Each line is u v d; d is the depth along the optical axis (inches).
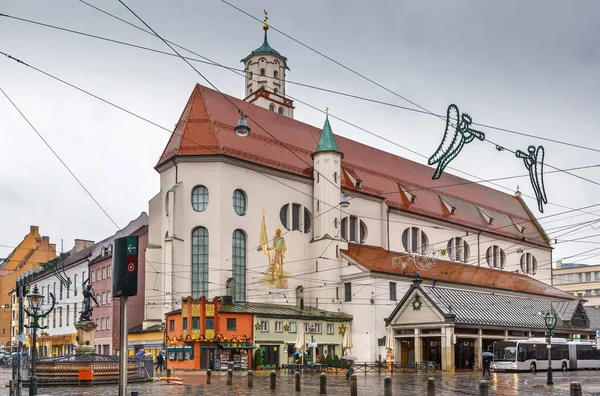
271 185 2723.9
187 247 2532.0
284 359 2400.3
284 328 2432.3
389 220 3154.5
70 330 3341.5
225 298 2399.1
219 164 2571.4
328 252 2763.3
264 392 1280.8
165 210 2623.0
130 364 1542.8
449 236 3467.0
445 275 3068.4
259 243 2640.3
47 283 3725.4
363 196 3061.0
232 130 2711.6
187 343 2224.4
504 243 3814.0
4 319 4333.2
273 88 3614.7
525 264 3964.1
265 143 2797.7
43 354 3641.7
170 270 2471.7
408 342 2603.3
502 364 2309.3
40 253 4458.7
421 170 3678.6
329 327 2620.6
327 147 2837.1
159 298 2544.3
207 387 1421.0
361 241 3034.0
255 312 2342.5
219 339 2233.0
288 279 2719.0
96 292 3085.6
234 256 2571.4
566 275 5462.6
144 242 2859.3
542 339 2386.8
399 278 2802.7
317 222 2815.0
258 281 2605.8
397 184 3339.1
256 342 2326.5
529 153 940.6
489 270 3555.6
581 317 3171.8
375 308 2667.3
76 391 1280.8
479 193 4018.2
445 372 2250.2
